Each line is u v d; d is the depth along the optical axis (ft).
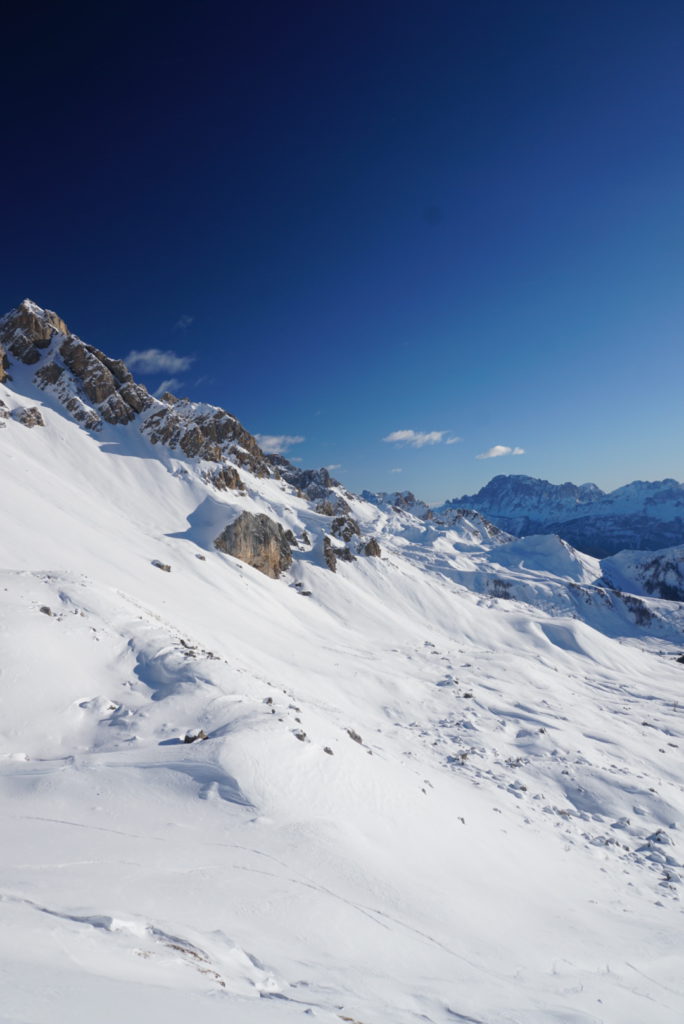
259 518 341.41
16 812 39.04
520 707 173.17
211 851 37.60
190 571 255.50
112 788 44.60
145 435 417.90
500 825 75.20
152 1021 14.08
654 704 236.63
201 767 48.83
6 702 59.98
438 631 357.41
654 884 73.67
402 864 46.26
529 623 394.93
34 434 347.15
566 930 46.55
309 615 285.84
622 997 35.40
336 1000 23.09
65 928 21.47
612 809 104.27
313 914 32.94
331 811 49.34
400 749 107.14
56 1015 12.72
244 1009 17.70
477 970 33.32
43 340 435.94
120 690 69.51
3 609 75.46
